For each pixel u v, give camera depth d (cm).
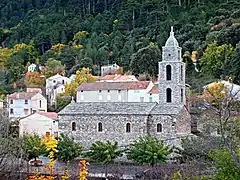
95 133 8244
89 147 8188
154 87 12625
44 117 10712
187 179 3356
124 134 8081
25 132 8944
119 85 12731
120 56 18662
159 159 7025
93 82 13500
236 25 15500
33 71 19150
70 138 7994
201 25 17775
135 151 7144
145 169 6562
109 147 7369
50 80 16412
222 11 18675
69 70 18988
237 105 5847
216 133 6812
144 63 15638
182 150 7144
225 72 13112
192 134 7975
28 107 13962
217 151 2994
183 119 8094
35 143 6538
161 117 7956
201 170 4431
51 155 3281
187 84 12206
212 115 6988
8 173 4359
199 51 15650
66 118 8406
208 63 14288
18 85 18038
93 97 12838
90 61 18500
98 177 6159
